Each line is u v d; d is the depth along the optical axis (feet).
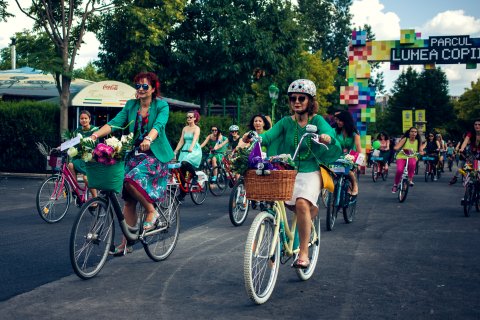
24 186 48.47
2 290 16.12
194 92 103.55
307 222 16.15
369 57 78.02
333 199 28.19
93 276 17.75
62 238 24.70
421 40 76.43
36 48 58.95
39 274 18.10
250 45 95.35
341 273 18.66
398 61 77.05
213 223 29.91
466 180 33.86
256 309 14.61
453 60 75.56
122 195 18.70
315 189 16.28
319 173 16.53
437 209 37.24
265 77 107.65
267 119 31.81
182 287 16.70
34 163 61.11
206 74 94.99
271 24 101.04
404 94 223.30
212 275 18.20
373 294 16.15
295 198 16.20
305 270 17.99
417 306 15.02
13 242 23.59
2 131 60.95
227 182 45.68
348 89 78.74
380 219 32.12
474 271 19.11
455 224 30.22
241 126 90.99
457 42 75.31
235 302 15.24
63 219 30.55
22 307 14.51
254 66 98.07
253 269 14.89
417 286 17.06
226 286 16.87
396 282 17.52
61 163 29.81
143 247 21.53
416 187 57.11
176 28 96.78
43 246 22.79
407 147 42.86
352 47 78.48
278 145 16.81
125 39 71.56
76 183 30.22
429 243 24.35
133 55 76.59
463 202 33.37
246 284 14.58
